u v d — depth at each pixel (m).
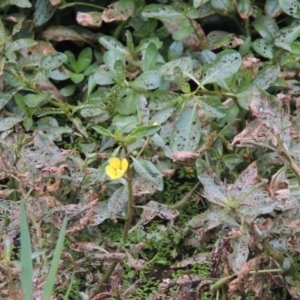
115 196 5.02
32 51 6.83
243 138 4.89
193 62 6.45
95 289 4.93
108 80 6.16
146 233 5.49
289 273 4.68
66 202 5.32
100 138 6.45
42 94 6.21
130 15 6.68
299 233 4.67
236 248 4.46
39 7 6.90
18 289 4.46
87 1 7.14
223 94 5.80
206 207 5.86
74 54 7.42
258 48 6.37
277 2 6.69
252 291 4.68
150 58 6.05
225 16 6.84
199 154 5.30
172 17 6.36
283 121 4.72
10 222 4.90
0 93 6.20
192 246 5.43
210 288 4.67
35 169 5.15
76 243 4.77
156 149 5.64
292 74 6.26
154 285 5.35
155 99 5.63
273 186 4.68
